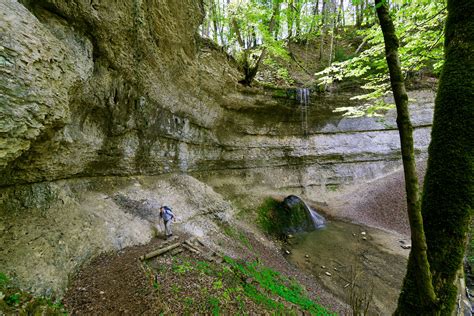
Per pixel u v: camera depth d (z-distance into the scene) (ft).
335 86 73.61
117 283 20.38
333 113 78.43
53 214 22.91
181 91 45.57
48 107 16.48
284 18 54.54
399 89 8.74
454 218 9.57
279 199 64.69
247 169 69.77
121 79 31.48
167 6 33.58
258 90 63.26
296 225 55.62
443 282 9.33
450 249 9.49
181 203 41.91
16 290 14.76
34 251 18.78
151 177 43.04
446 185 9.95
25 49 14.62
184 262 26.53
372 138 82.89
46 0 20.43
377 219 61.46
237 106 63.00
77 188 28.94
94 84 26.91
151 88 37.76
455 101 10.21
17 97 14.03
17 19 14.57
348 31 93.91
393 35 8.95
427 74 80.53
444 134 10.42
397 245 49.37
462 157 9.78
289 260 43.62
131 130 36.73
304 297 30.66
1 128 13.16
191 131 53.26
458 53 10.50
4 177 19.36
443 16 22.40
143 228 32.07
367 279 38.37
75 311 16.76
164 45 36.09
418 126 81.76
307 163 78.54
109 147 33.17
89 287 19.53
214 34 69.77
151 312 17.20
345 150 80.28
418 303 9.78
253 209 57.31
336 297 34.47
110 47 27.71
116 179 36.09
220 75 52.37
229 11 52.85
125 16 27.61
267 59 68.44
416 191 8.42
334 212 67.21
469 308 10.25
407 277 10.69
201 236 37.24
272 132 74.90
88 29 24.47
